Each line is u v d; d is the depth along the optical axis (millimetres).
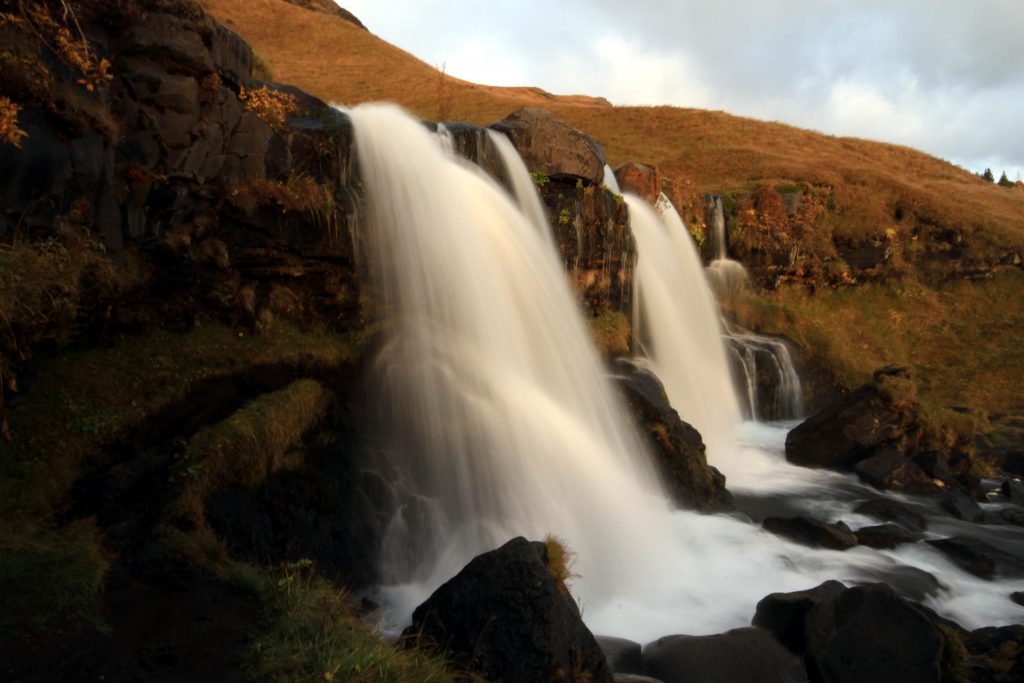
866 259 23109
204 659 4230
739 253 21859
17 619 4273
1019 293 23109
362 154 9500
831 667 5645
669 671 5570
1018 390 20078
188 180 7695
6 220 5480
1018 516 10977
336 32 45969
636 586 7648
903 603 6062
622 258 14328
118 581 4949
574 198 13070
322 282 9117
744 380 17250
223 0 46406
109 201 6684
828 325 21312
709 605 7230
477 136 11430
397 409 8430
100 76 6363
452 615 4875
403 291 9594
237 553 5793
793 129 36250
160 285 7680
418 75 40156
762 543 8898
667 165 27938
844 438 13078
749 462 13617
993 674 5906
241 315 8328
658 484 10062
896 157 34969
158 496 5785
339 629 4758
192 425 6668
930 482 12156
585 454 9234
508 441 8641
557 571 5352
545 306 11008
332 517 6801
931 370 21109
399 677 4270
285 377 8078
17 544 4938
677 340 16234
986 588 8273
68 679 3877
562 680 4461
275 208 8586
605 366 12211
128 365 7125
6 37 5348
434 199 9977
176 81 7316
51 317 5992
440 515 7570
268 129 8711
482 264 10141
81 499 5738
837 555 8633
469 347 9539
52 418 6258
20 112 5465
